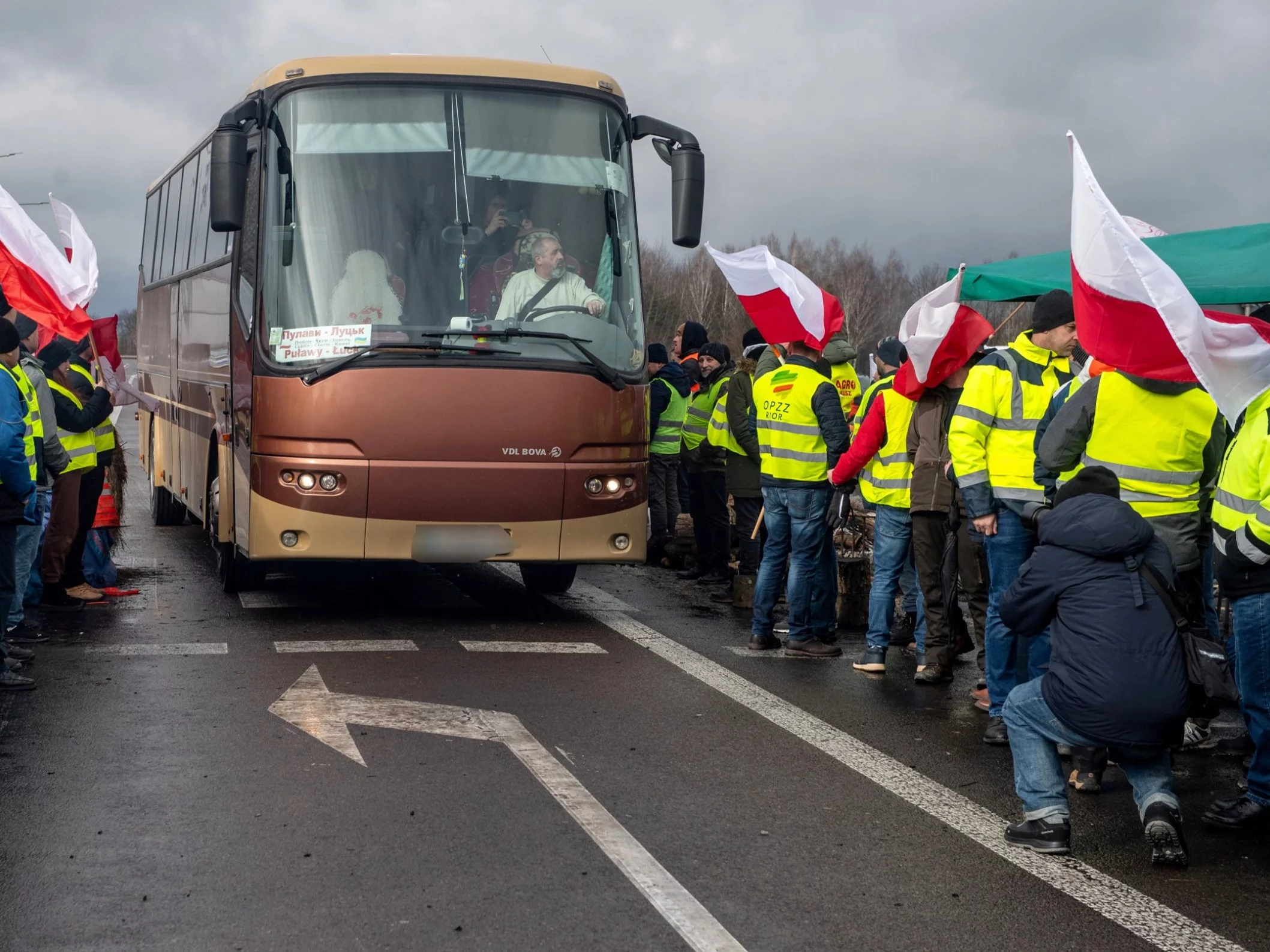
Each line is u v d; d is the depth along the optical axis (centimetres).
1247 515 526
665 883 459
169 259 1465
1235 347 521
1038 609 507
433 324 886
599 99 956
